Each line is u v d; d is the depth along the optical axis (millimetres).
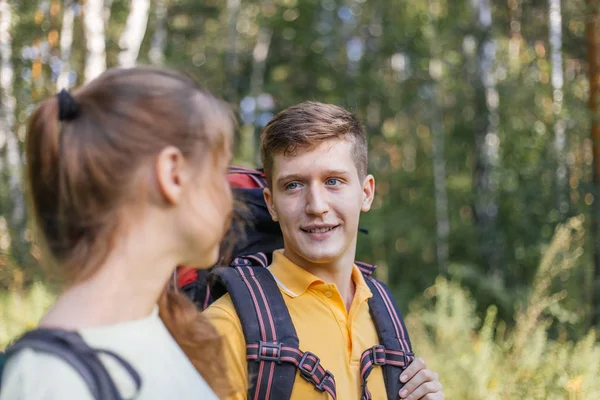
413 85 11336
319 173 1414
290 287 1435
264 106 11930
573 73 8945
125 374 669
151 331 740
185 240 748
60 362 628
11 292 4047
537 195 7816
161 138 722
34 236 761
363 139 1553
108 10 8234
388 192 11805
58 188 713
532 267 7559
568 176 7555
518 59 9461
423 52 10875
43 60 7605
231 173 2014
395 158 12867
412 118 12359
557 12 7668
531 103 8703
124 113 717
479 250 8359
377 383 1403
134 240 716
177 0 11969
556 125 7676
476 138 8984
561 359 3105
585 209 6422
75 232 711
